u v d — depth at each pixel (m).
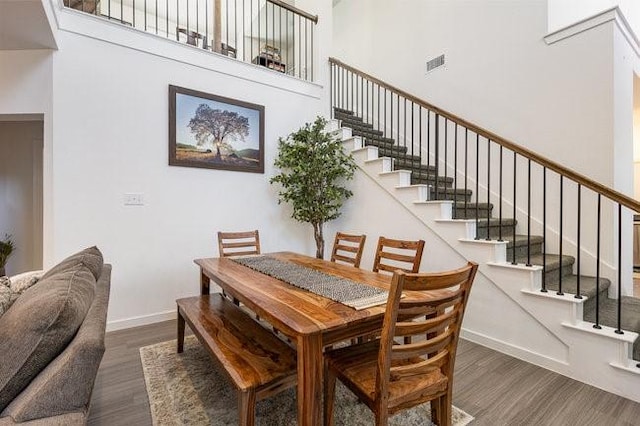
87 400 0.99
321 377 1.33
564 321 2.19
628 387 1.92
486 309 2.63
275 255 2.91
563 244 3.14
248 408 1.36
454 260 2.86
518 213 3.47
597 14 2.90
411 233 3.24
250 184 3.79
